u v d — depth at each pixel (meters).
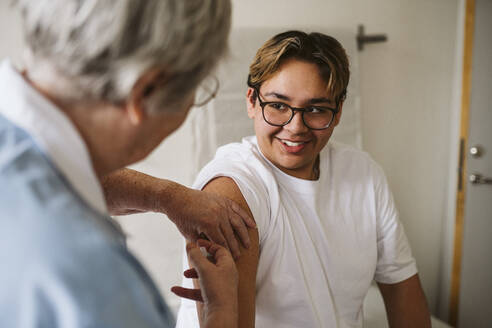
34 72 0.44
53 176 0.41
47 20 0.41
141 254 1.83
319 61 0.82
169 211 0.87
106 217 0.47
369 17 2.06
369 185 1.03
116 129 0.46
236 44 1.76
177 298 1.87
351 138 1.98
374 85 2.14
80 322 0.34
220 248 0.75
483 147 2.18
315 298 0.93
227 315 0.64
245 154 0.95
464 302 2.30
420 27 2.15
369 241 1.02
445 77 2.25
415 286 1.09
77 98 0.43
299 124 0.85
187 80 0.47
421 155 2.30
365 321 1.52
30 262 0.34
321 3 1.97
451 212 2.33
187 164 1.82
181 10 0.42
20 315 0.34
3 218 0.36
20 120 0.42
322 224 0.96
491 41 2.13
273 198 0.90
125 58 0.41
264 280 0.91
